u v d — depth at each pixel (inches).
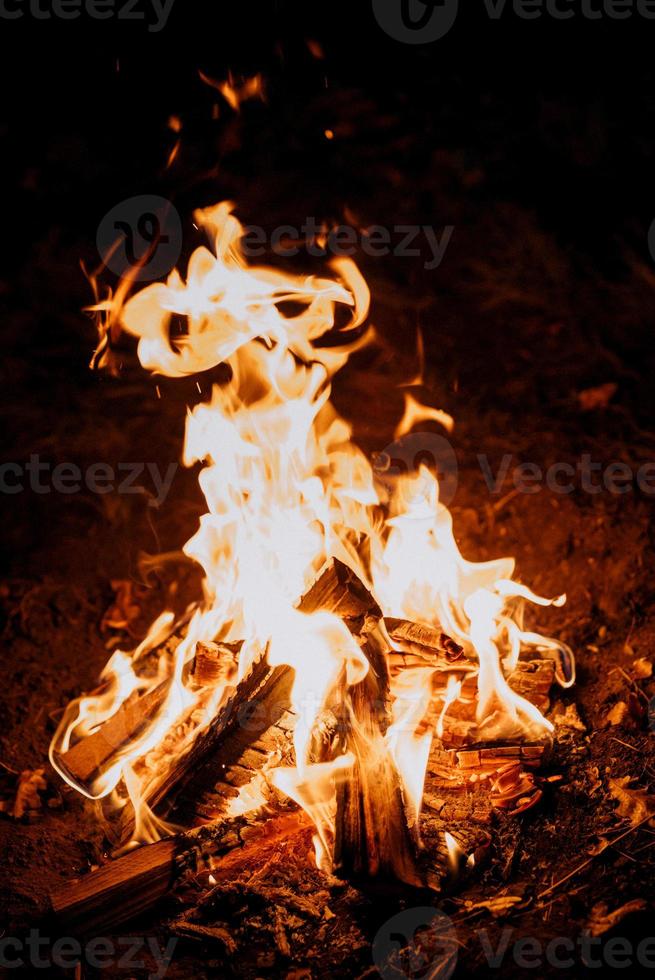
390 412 190.7
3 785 122.6
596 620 140.5
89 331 223.1
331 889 98.3
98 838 112.4
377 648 109.3
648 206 239.8
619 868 95.9
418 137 267.0
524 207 243.9
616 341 201.8
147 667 130.5
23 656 146.7
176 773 107.7
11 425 202.7
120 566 163.9
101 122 279.9
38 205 259.4
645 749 112.2
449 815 102.5
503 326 211.2
